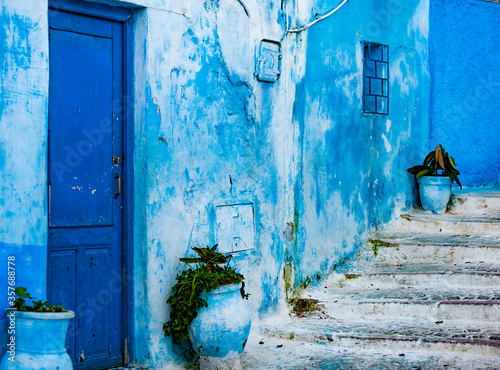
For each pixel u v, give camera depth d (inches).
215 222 185.0
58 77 148.6
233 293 158.4
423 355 168.4
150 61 163.0
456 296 198.8
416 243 241.8
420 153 296.5
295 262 220.5
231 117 191.6
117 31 162.4
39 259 135.5
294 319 205.8
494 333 173.2
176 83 171.2
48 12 146.0
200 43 178.7
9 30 130.7
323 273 234.5
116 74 162.4
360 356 170.6
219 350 154.3
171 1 168.6
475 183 335.6
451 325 185.0
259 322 200.4
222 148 188.1
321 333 186.2
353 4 253.8
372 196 264.8
